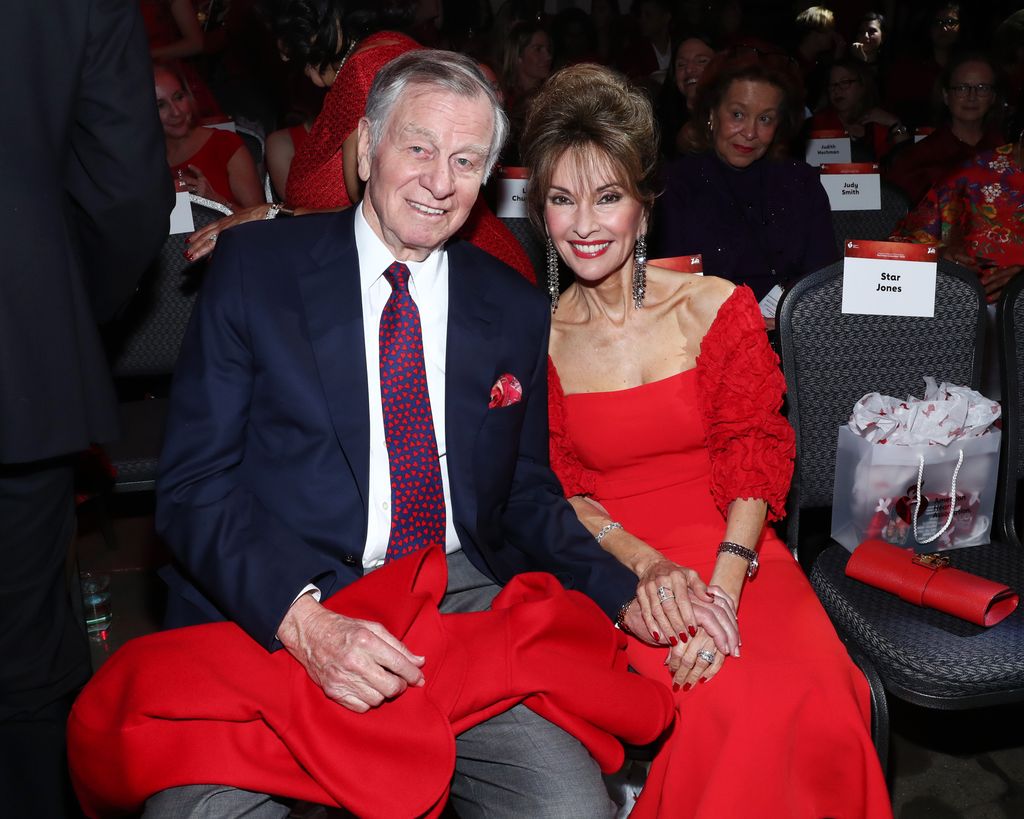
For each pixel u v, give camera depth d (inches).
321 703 63.1
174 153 158.6
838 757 71.7
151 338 118.6
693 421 86.7
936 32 266.8
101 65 75.6
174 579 74.7
